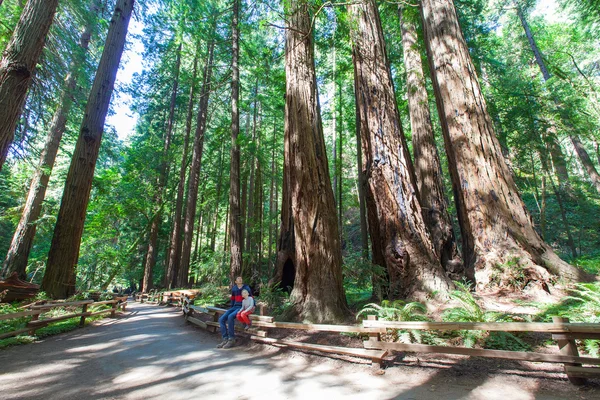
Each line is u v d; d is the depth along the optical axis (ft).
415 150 34.01
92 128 31.12
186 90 80.69
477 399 9.16
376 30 26.94
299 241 21.63
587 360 9.27
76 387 11.16
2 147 18.22
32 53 20.06
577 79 43.14
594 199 49.32
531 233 19.95
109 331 23.53
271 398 10.12
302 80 24.64
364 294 29.14
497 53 66.95
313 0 21.44
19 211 47.01
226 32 58.23
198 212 94.94
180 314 35.99
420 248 20.56
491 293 18.79
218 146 69.92
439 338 14.06
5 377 12.12
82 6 40.37
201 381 11.92
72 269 29.12
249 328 19.08
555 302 16.29
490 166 21.45
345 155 97.35
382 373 12.04
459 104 23.13
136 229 70.74
